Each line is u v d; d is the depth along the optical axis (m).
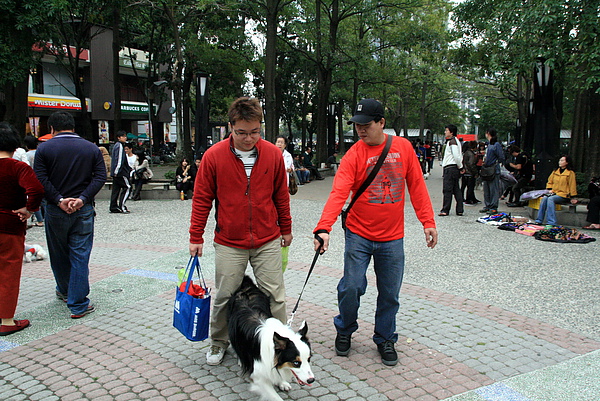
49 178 4.35
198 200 3.38
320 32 21.23
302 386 3.26
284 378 2.79
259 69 22.56
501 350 3.79
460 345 3.88
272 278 3.48
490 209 10.39
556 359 3.64
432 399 3.09
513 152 12.00
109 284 5.54
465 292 5.24
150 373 3.45
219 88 26.56
